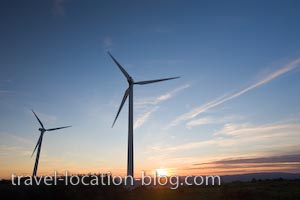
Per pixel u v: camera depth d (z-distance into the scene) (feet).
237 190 118.93
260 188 131.13
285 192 113.39
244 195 105.50
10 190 86.38
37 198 83.10
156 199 96.37
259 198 99.76
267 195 105.70
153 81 160.35
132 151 140.46
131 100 153.99
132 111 150.61
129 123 147.02
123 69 157.28
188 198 100.32
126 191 107.55
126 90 161.99
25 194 83.71
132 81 157.28
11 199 80.02
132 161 138.82
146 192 110.01
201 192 118.83
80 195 87.81
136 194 103.96
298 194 106.52
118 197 93.81
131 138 142.92
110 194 95.09
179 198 99.86
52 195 85.30
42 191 87.45
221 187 142.92
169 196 103.45
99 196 90.58
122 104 162.61
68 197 84.53
